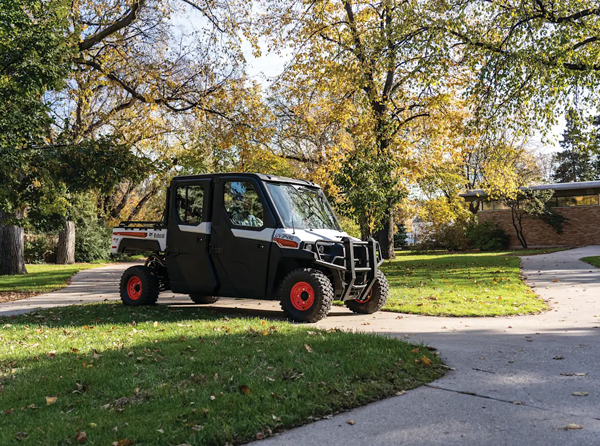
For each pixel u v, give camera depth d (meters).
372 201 20.97
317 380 4.64
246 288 9.26
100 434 3.54
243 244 9.20
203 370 5.02
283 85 25.47
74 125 23.16
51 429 3.59
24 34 13.60
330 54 23.19
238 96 21.61
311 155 29.66
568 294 11.50
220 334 6.85
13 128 13.71
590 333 7.09
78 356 5.76
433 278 16.14
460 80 24.95
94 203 37.75
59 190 15.75
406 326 7.97
